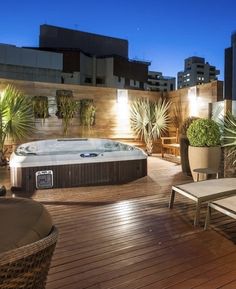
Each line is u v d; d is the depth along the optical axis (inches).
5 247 41.5
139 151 214.2
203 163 193.5
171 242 105.9
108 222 125.0
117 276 83.5
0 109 242.2
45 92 289.4
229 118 205.5
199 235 112.2
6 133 252.8
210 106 246.1
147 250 99.4
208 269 87.4
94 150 248.7
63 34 631.8
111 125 322.7
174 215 134.3
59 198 162.2
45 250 46.3
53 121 294.2
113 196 165.6
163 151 322.3
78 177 190.2
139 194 169.8
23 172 178.7
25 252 42.1
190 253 97.5
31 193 173.0
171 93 332.5
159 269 87.3
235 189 131.3
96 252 97.7
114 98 321.7
